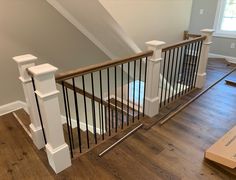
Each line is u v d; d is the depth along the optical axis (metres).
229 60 4.95
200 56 3.26
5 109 3.00
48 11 2.67
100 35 3.27
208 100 3.06
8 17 2.44
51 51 3.15
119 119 3.84
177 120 2.57
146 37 3.30
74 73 1.67
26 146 2.17
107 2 2.43
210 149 1.92
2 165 1.93
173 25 3.76
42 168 1.88
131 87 5.24
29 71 1.58
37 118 1.99
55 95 1.56
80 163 1.92
